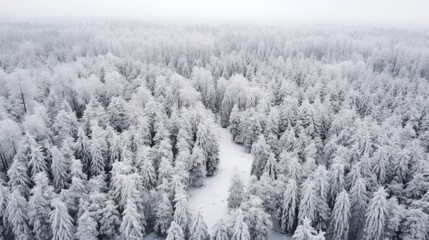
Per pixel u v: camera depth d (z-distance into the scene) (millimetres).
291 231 43969
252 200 39531
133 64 108625
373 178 45062
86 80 81938
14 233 37812
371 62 136875
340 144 57344
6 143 51750
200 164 54781
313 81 96312
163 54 143125
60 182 45562
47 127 59125
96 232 37188
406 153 47312
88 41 173000
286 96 81562
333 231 40250
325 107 72562
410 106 76375
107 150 52188
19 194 37594
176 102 82188
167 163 47469
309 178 41125
